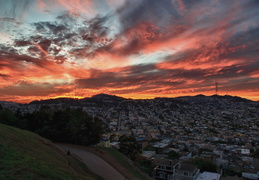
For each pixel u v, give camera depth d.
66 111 45.62
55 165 18.47
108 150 39.94
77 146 40.06
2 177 11.89
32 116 49.28
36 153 20.97
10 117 46.72
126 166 33.00
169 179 39.56
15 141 22.34
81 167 24.77
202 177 40.22
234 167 56.75
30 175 13.38
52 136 42.09
